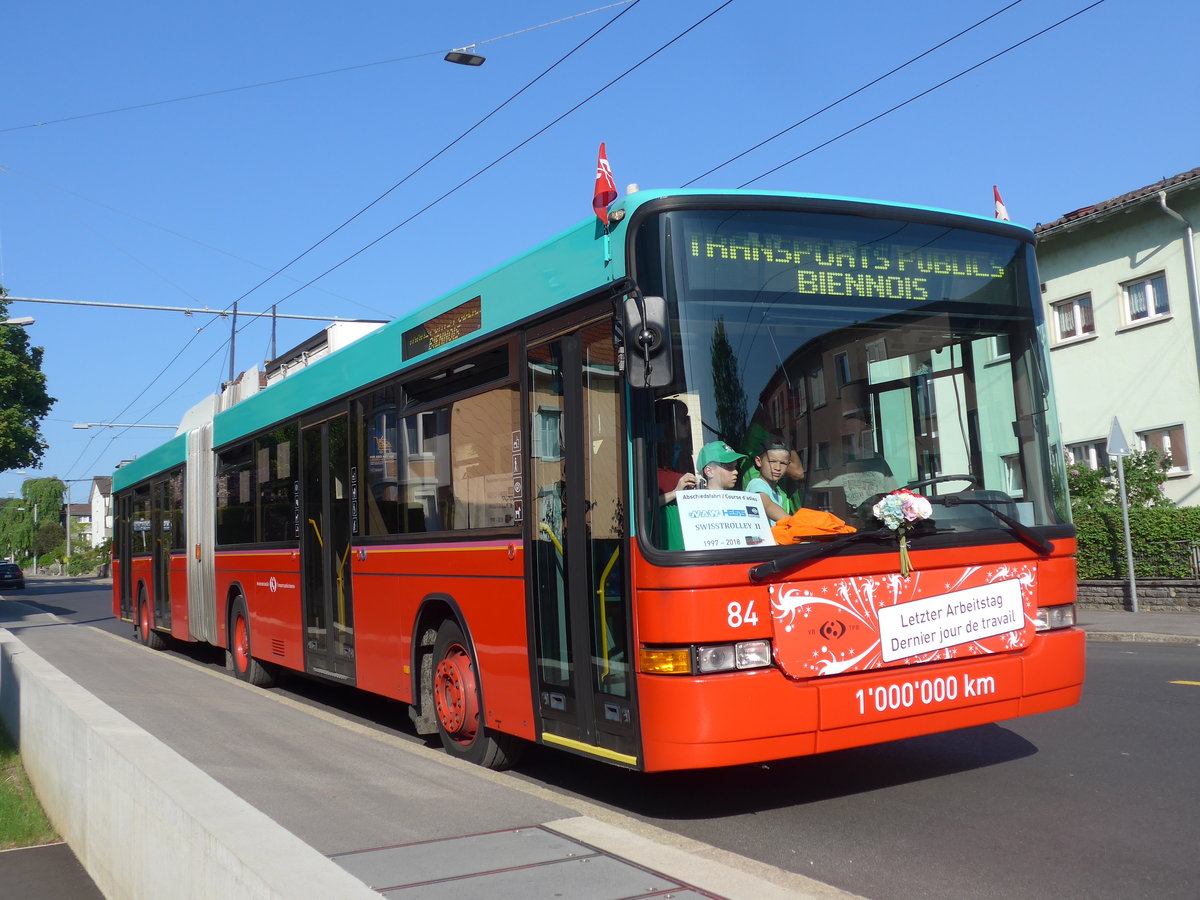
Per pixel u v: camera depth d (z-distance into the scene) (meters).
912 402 6.13
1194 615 17.95
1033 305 6.62
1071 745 7.70
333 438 10.12
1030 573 6.20
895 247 6.23
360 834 5.26
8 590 66.94
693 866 4.55
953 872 5.04
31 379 55.03
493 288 7.29
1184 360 22.64
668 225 5.73
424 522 8.22
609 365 5.92
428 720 8.27
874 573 5.70
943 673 5.79
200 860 4.01
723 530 5.46
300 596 10.90
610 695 5.86
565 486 6.32
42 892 5.96
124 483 20.84
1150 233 23.34
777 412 5.74
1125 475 21.25
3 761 9.52
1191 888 4.71
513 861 4.69
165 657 15.69
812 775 7.10
